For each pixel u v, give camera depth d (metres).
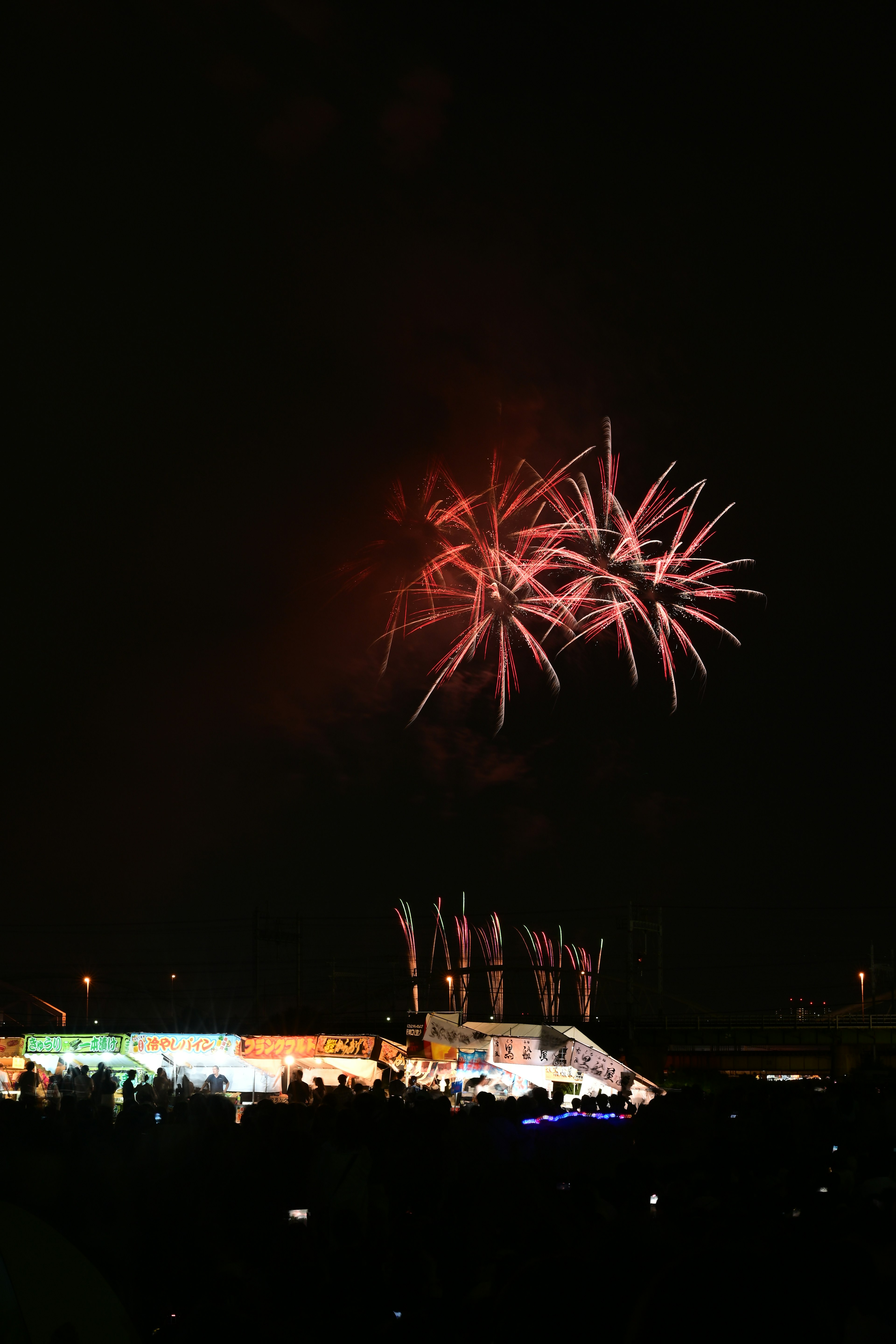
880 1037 77.44
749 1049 79.25
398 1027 78.62
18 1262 9.15
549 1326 6.04
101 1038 36.62
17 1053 36.97
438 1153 14.28
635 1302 5.51
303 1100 25.64
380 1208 12.66
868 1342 6.79
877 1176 12.35
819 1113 18.41
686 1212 9.16
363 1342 8.43
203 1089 30.25
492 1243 10.94
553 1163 15.02
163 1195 14.04
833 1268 5.68
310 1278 9.34
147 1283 11.93
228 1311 8.74
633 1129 16.83
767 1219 9.01
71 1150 15.48
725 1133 15.16
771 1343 4.82
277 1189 14.84
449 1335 8.42
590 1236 8.77
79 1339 8.96
